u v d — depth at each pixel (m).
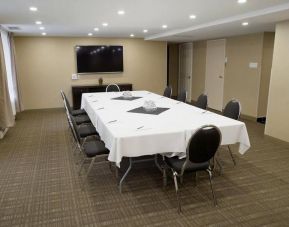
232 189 2.98
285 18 4.10
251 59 6.35
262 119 6.41
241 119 6.59
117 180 3.23
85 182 3.18
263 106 6.35
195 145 2.39
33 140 4.85
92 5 3.56
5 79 5.12
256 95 6.29
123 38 8.21
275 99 4.72
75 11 3.96
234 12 4.03
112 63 8.19
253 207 2.62
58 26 5.51
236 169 3.54
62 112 7.48
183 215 2.50
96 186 3.09
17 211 2.59
